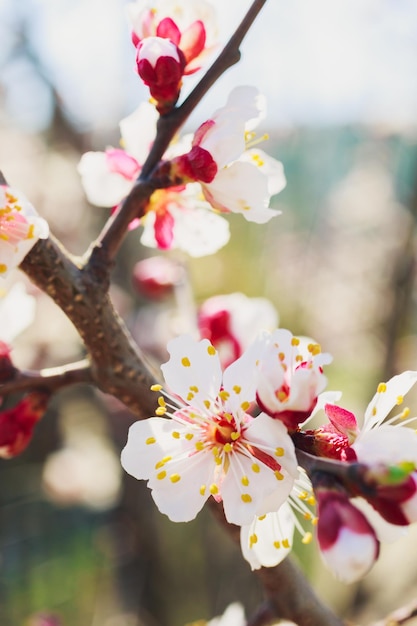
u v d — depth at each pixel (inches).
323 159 27.5
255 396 6.6
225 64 7.3
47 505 21.5
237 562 16.0
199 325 9.2
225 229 8.3
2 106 23.3
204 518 16.9
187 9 7.6
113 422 19.6
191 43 7.6
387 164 26.4
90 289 7.3
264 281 19.0
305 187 27.2
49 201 22.4
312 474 6.2
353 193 29.0
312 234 24.6
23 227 7.0
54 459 21.6
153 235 8.3
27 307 8.0
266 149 27.0
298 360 6.5
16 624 19.4
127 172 8.4
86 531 21.3
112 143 21.0
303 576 7.7
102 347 7.4
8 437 7.6
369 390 18.7
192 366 7.0
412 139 23.0
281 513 7.0
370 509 6.4
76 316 7.3
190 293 10.8
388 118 24.3
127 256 18.0
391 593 16.7
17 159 24.7
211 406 6.9
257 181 7.4
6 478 20.9
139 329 16.8
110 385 7.5
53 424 21.3
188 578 16.8
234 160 7.3
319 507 6.1
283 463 6.3
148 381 7.5
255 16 7.3
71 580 20.2
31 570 20.4
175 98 7.3
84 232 21.4
